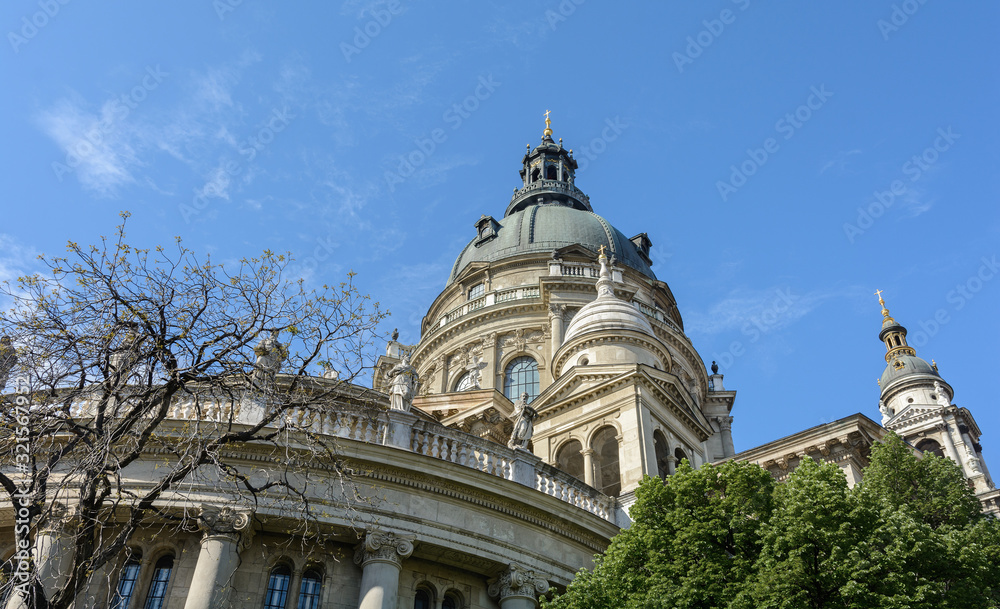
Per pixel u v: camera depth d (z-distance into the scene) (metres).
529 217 62.84
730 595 20.02
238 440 17.98
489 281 58.22
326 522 21.72
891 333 70.38
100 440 16.14
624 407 34.97
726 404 53.44
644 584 20.97
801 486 21.00
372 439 24.14
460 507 23.80
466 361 53.38
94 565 15.33
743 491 22.39
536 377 50.94
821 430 33.53
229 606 20.30
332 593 21.73
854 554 18.92
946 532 23.92
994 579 21.22
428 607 22.89
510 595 23.22
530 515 24.81
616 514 27.81
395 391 26.45
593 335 39.78
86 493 15.80
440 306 61.22
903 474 27.75
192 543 21.41
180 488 21.27
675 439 36.09
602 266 46.31
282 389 19.27
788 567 19.12
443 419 41.12
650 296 58.94
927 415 56.50
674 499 22.94
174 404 22.67
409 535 22.39
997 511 37.69
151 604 20.66
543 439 36.91
